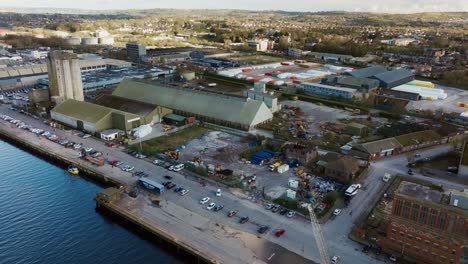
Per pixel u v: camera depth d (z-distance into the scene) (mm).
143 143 121188
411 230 66062
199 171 99000
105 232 77875
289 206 83375
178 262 69125
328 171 99438
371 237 71750
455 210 61125
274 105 157875
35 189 95375
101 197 84938
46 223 80625
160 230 73562
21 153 118812
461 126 148500
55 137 124312
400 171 104062
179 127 137500
